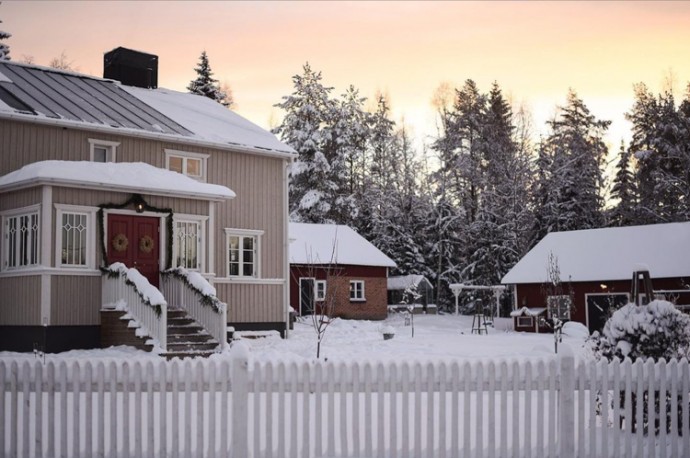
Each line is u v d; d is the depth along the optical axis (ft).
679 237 119.96
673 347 30.50
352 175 206.80
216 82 209.46
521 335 106.83
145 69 102.12
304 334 96.53
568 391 25.96
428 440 25.27
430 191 196.85
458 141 195.83
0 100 73.26
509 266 168.66
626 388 26.50
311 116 194.80
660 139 180.86
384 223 188.24
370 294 149.18
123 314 65.98
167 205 73.72
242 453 24.41
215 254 84.48
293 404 24.89
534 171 178.09
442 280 184.96
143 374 25.23
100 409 25.18
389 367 25.30
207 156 84.94
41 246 65.26
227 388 25.05
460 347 75.10
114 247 70.03
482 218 174.81
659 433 27.14
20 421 32.19
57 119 73.31
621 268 117.91
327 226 153.28
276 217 90.94
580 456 25.90
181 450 26.00
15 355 62.18
